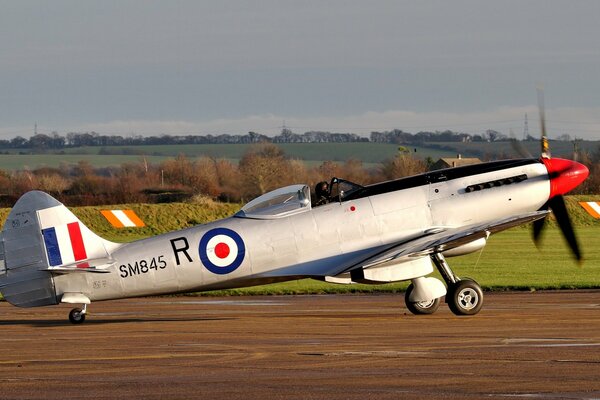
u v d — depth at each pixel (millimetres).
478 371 29766
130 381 29000
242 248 48094
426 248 46875
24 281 46375
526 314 47031
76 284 46531
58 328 44656
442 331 40344
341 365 31297
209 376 29672
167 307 55719
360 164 167000
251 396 26531
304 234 48906
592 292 59969
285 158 181000
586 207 144250
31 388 28016
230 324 44844
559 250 101875
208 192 171500
